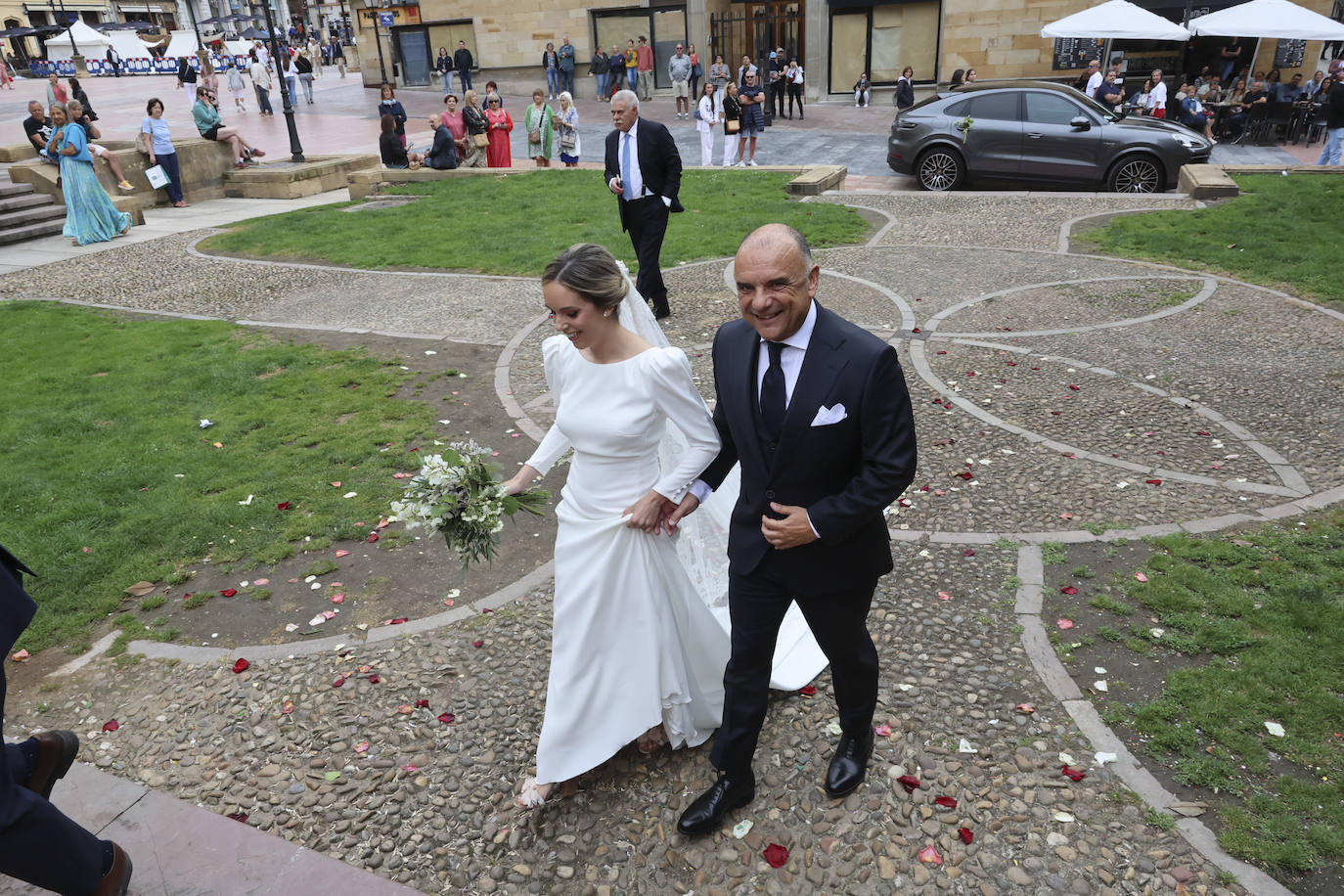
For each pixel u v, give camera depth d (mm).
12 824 2225
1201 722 3182
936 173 14156
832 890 2633
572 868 2766
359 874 2719
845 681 2834
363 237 12305
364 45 33500
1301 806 2814
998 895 2578
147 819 2943
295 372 7324
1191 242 9750
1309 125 18953
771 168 15695
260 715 3521
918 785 2971
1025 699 3367
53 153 12656
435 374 7160
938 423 5836
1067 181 13469
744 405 2510
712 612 3398
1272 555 4215
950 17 24859
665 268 10016
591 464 2791
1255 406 5871
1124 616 3826
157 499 5281
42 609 4301
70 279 10914
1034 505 4797
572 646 2869
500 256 10867
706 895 2646
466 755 3248
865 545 2551
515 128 24719
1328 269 8555
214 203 16359
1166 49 22547
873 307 8266
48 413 6578
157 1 66875
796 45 29266
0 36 48406
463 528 2926
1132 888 2574
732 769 2812
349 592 4348
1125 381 6367
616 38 29281
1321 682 3359
